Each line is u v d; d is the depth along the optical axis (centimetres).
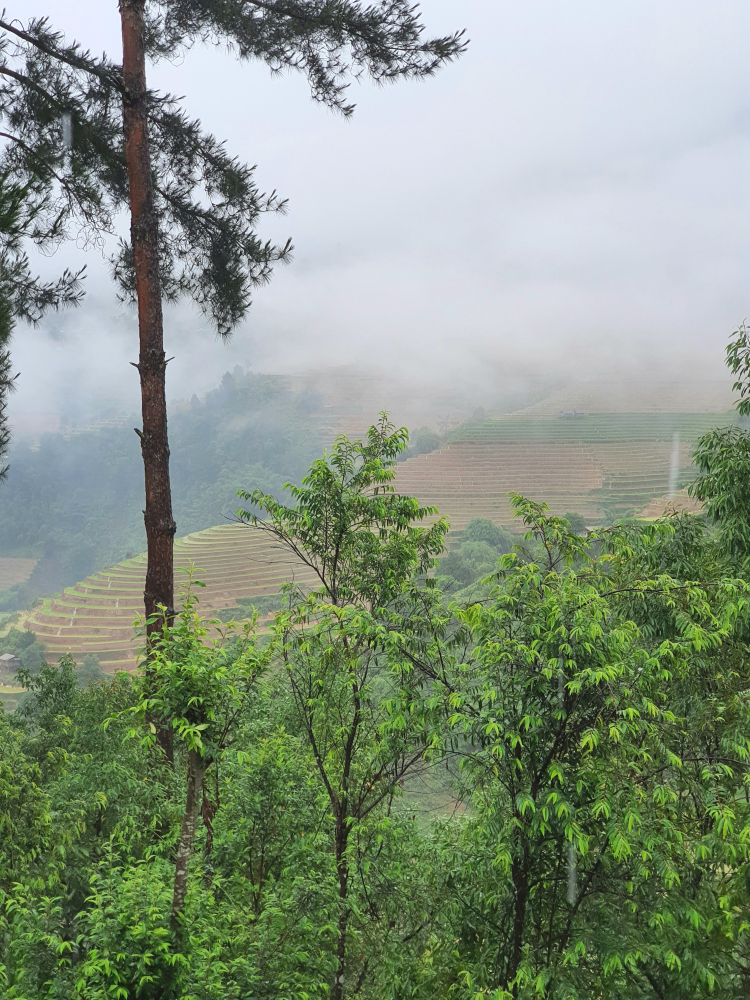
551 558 695
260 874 760
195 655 592
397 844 797
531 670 580
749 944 632
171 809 816
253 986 586
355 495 776
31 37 1129
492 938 623
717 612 794
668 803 607
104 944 511
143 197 1130
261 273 1305
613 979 571
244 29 1202
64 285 1189
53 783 784
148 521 1080
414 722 646
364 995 750
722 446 1128
